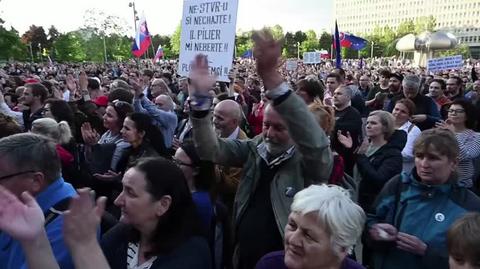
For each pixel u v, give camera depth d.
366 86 13.10
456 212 2.51
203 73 2.63
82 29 50.66
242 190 2.89
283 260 2.12
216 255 2.91
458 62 14.06
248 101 9.45
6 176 2.25
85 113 6.57
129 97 6.45
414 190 2.69
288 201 2.64
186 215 2.18
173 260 2.07
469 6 117.62
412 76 6.75
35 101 6.41
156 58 36.97
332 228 1.80
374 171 4.07
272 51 2.27
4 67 32.09
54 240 2.20
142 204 2.07
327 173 2.59
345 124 5.45
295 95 2.37
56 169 2.38
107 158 4.20
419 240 2.52
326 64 44.38
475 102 7.76
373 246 2.74
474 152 4.66
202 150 2.75
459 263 1.91
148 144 4.13
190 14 4.34
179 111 7.86
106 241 2.25
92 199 1.53
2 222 1.44
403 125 5.27
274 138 2.70
